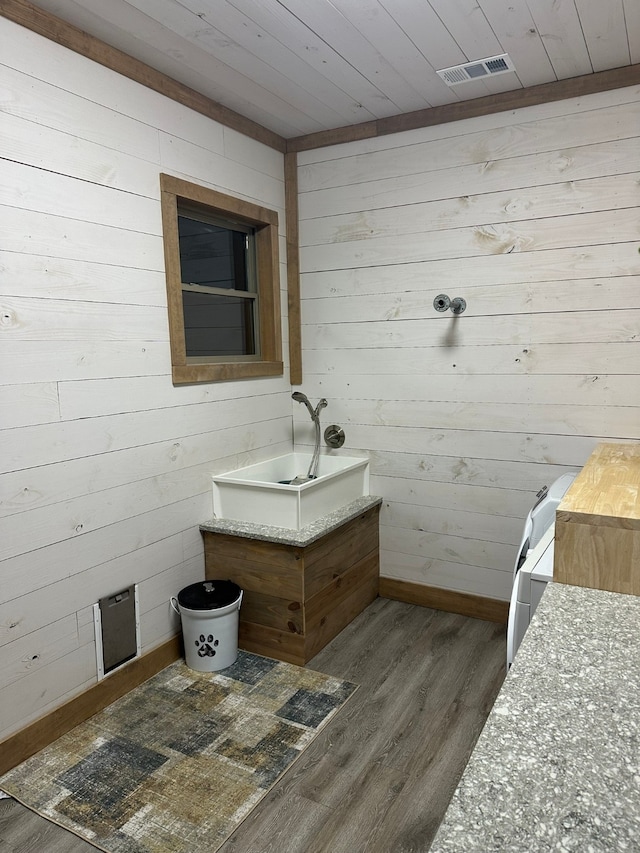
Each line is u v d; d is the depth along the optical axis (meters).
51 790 1.90
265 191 3.12
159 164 2.47
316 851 1.67
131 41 2.20
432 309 3.00
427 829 1.73
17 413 1.96
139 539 2.46
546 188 2.68
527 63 2.42
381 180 3.05
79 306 2.16
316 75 2.49
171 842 1.70
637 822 0.66
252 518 2.78
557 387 2.76
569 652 1.04
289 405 3.42
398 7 1.99
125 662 2.42
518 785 0.72
